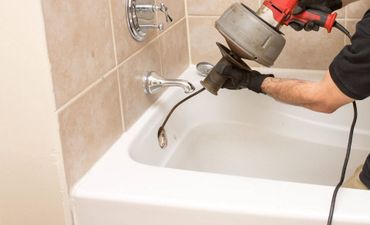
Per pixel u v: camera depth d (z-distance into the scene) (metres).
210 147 1.43
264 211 0.85
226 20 1.00
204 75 1.46
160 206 0.90
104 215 0.94
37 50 0.85
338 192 0.87
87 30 0.97
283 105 1.41
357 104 1.36
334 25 1.01
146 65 1.24
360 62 0.86
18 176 0.95
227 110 1.45
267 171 1.41
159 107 1.27
